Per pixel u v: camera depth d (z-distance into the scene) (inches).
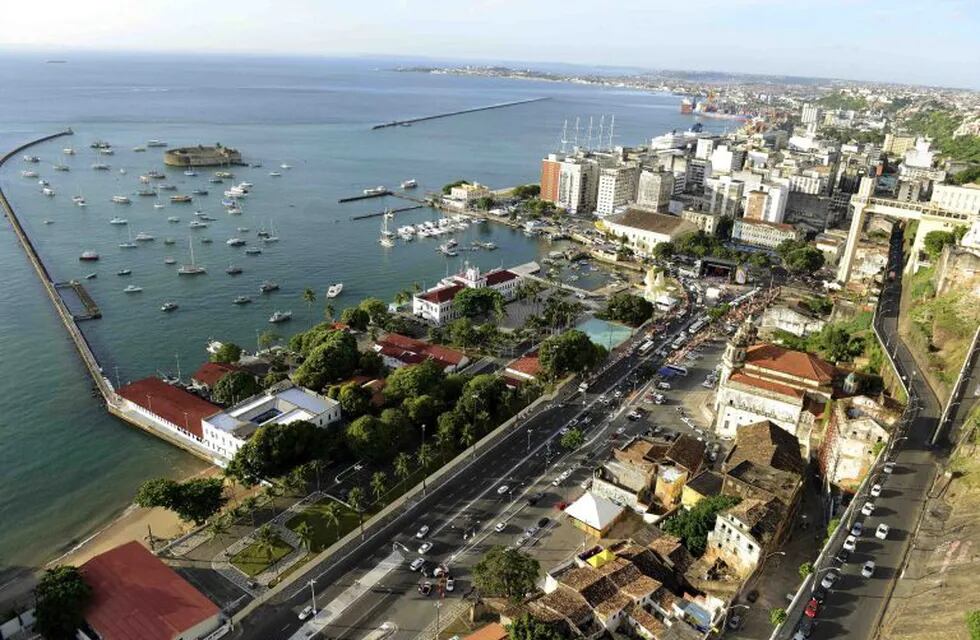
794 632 4854.8
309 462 7573.8
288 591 6028.5
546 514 7165.4
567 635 5172.2
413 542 6688.0
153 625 5305.1
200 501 6712.6
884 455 6722.4
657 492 7362.2
